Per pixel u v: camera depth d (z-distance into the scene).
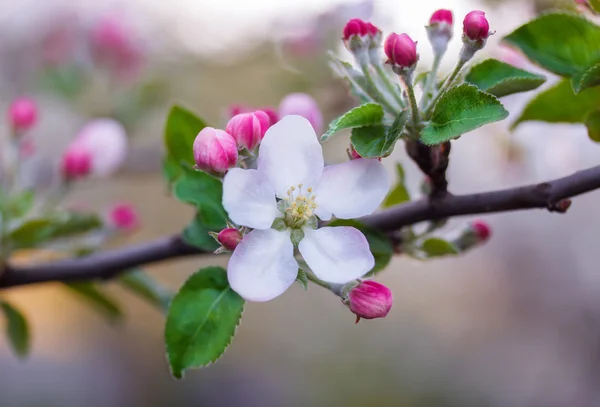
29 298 1.31
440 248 0.49
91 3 0.96
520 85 0.46
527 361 1.28
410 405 1.37
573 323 1.22
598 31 0.48
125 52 0.93
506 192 0.46
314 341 1.47
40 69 0.93
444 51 0.46
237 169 0.44
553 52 0.48
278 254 0.44
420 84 0.47
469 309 1.38
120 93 0.91
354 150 0.45
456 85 0.45
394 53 0.44
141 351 1.40
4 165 0.57
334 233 0.44
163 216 1.34
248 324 1.48
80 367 1.34
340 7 0.76
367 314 0.44
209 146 0.44
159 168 0.81
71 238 0.55
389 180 0.45
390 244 0.47
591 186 0.46
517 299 1.28
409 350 1.43
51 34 0.94
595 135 0.49
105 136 0.59
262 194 0.44
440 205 0.47
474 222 0.51
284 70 0.80
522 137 0.75
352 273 0.44
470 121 0.44
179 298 0.46
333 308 1.49
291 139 0.44
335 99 0.72
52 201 0.59
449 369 1.38
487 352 1.33
